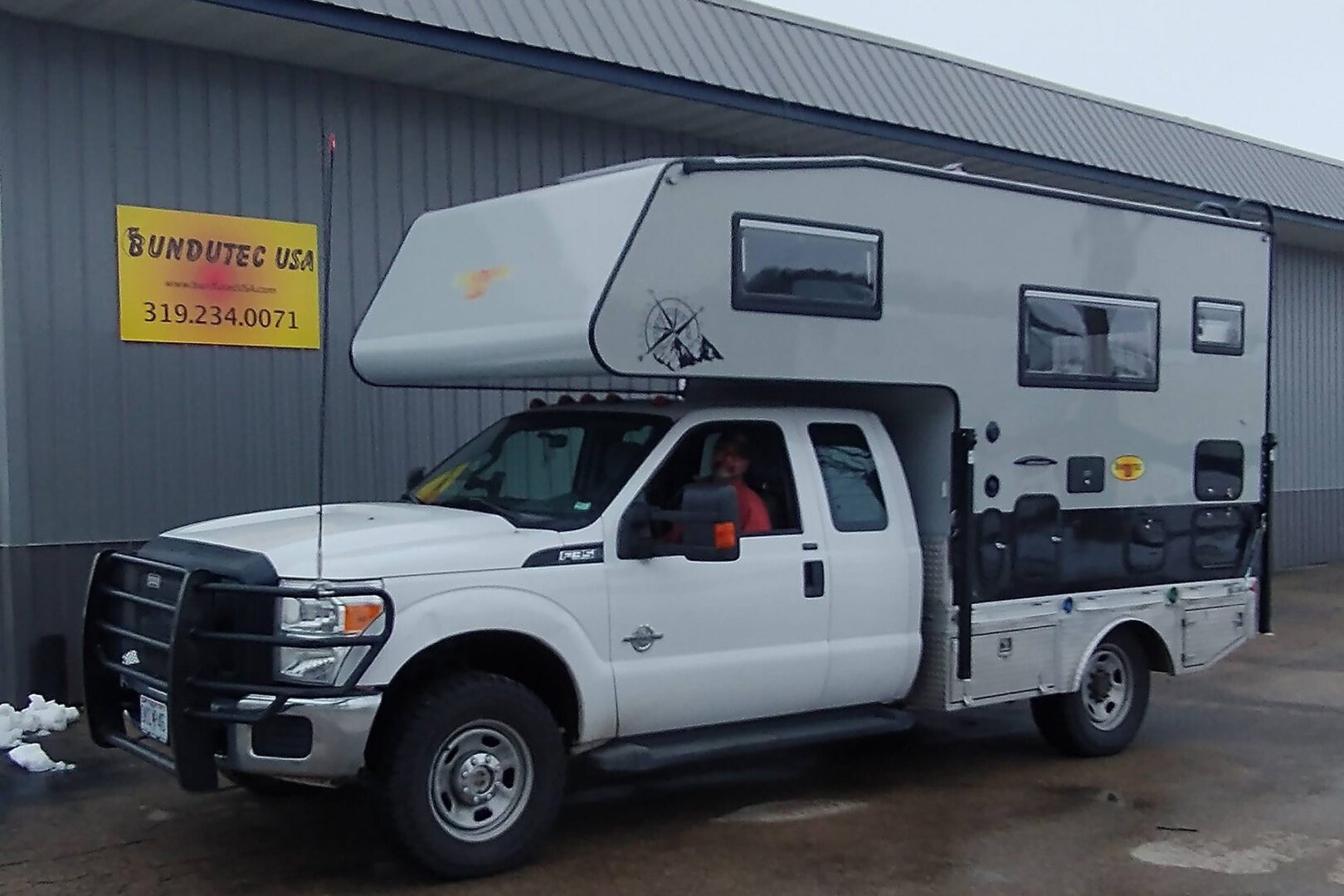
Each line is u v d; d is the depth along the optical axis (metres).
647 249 6.20
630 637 6.32
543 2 10.64
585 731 6.21
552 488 6.78
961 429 7.54
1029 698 7.93
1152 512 8.59
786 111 12.04
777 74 12.11
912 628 7.36
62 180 9.25
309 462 10.42
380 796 5.73
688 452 6.76
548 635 6.06
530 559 6.07
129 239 9.52
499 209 7.00
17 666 9.07
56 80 9.22
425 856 5.75
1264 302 9.37
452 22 9.87
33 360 9.14
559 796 6.12
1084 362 8.20
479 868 5.88
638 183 6.29
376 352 7.61
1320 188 18.41
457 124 11.24
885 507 7.36
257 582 5.58
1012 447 7.79
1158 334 8.64
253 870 6.07
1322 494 20.38
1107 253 8.34
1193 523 8.85
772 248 6.68
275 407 10.26
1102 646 8.41
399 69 10.46
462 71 10.54
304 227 10.38
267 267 10.19
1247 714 9.84
